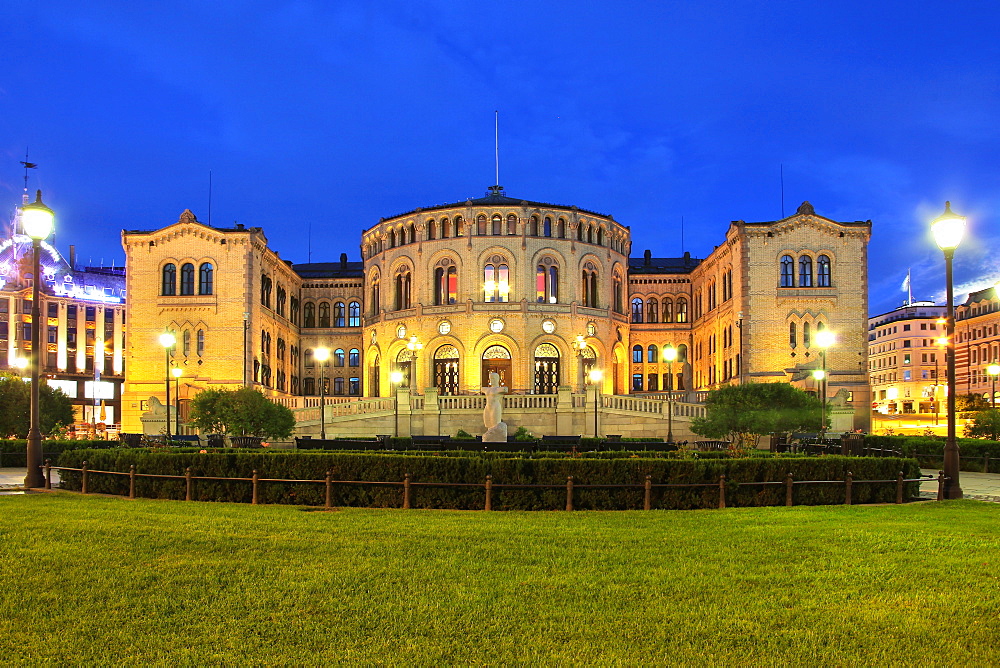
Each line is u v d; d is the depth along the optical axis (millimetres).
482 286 70062
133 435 39562
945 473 22688
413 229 73375
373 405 54188
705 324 79875
